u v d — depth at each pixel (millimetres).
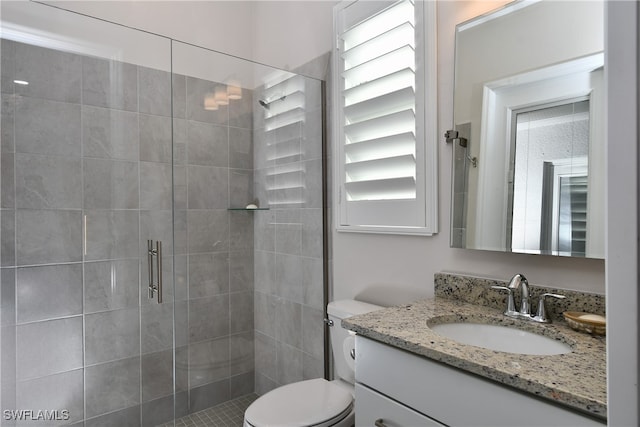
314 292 2043
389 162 1656
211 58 2156
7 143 1651
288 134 2164
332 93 1939
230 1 2533
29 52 1682
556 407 736
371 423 1101
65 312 1782
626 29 426
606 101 447
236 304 2287
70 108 1772
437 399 931
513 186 1232
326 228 2002
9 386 1662
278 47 2367
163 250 2029
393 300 1668
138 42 1937
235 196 2271
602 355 872
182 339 2088
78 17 1786
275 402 1462
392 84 1650
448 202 1458
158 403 2012
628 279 427
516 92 1231
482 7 1351
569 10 1121
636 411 419
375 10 1729
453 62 1438
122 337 1918
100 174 1852
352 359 1590
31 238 1704
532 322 1122
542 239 1160
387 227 1668
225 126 2213
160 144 2010
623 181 430
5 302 1655
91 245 1837
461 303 1357
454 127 1394
